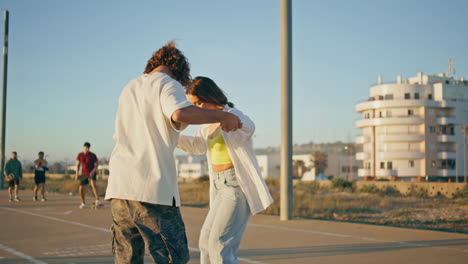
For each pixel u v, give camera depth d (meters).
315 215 11.97
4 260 5.80
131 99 2.64
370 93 84.25
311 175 94.38
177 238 2.55
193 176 129.50
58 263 5.61
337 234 8.00
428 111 78.38
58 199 17.42
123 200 2.51
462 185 23.69
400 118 78.38
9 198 17.80
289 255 6.13
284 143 10.21
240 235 3.53
